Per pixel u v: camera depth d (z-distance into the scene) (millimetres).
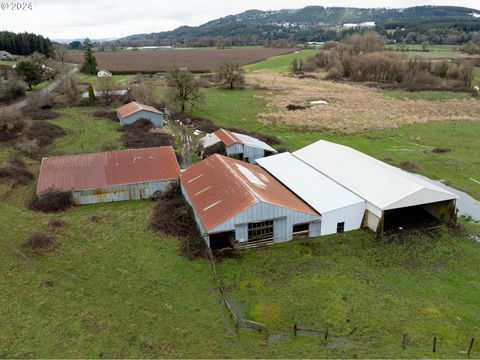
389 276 27531
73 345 21203
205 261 28969
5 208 36281
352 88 105812
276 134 62656
